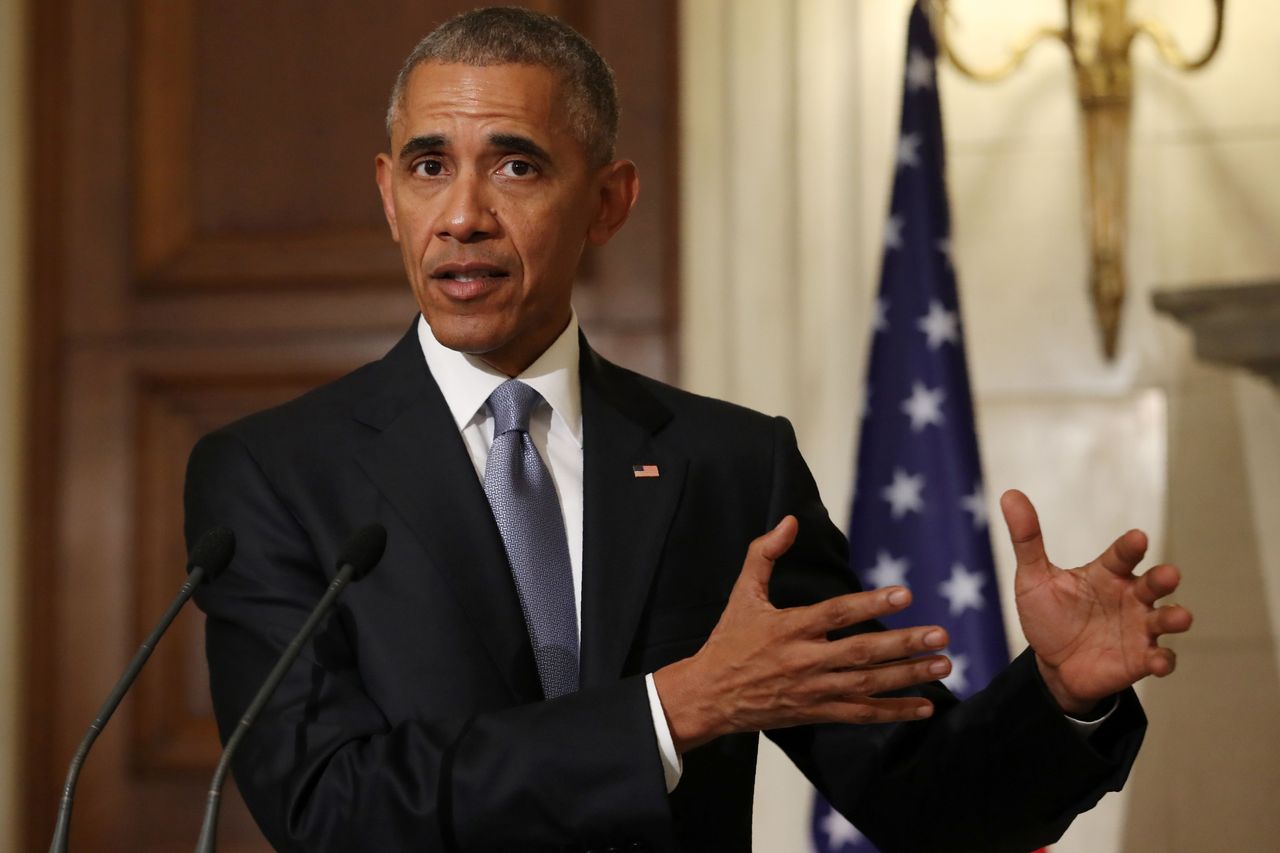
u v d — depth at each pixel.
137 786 13.49
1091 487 12.50
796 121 12.97
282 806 5.68
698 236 13.17
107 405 13.85
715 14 13.27
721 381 13.05
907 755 6.26
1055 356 12.59
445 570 6.11
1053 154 12.66
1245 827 12.05
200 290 13.87
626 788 5.38
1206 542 12.31
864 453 11.72
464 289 6.19
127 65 14.01
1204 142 12.52
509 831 5.44
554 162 6.29
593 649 6.09
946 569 11.43
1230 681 12.18
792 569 6.71
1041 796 5.95
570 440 6.66
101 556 13.76
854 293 12.78
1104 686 5.51
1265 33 12.49
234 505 6.30
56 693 13.66
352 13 13.90
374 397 6.62
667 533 6.44
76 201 13.99
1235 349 11.80
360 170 13.81
